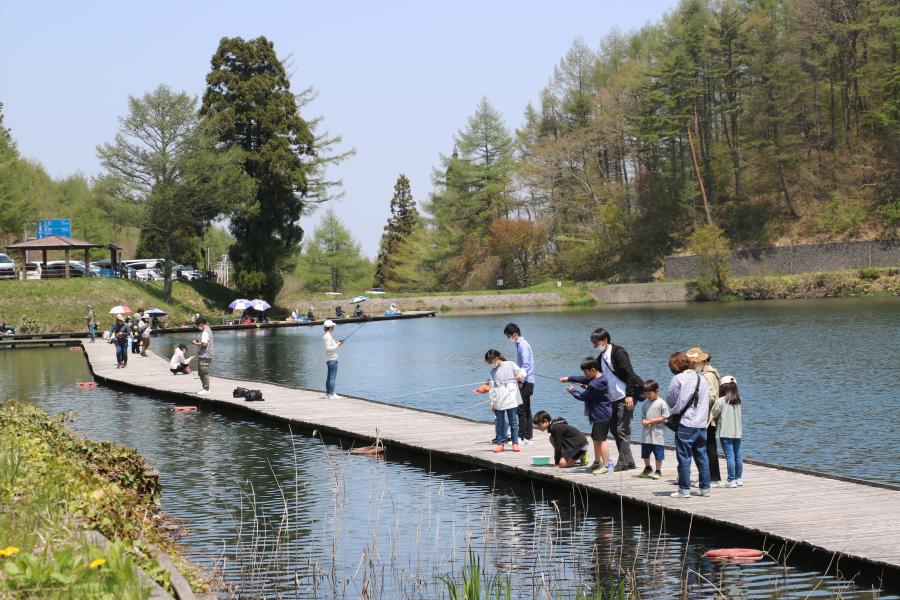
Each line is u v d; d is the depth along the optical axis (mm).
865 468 16562
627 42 115938
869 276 81062
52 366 39406
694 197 94750
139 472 13750
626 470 14305
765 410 23172
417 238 111875
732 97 96375
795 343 40188
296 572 10633
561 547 11414
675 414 12586
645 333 49219
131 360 38594
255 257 77500
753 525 11000
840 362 32750
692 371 12641
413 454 17125
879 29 92000
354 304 85875
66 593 6180
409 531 12344
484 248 106375
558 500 13688
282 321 72000
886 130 91188
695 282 86688
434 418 20703
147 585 6602
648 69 98688
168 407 24969
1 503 8969
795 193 94312
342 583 10211
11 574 6297
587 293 91562
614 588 9914
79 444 14078
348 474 15938
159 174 71125
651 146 99438
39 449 12445
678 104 93688
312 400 24281
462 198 110125
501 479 15250
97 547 7270
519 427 17375
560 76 110625
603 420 14070
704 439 12578
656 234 99000
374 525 12688
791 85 91062
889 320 51062
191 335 60719
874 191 90688
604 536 11789
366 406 22969
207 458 17656
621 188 101875
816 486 13141
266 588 10070
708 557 10805
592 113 108562
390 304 87875
